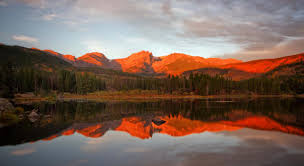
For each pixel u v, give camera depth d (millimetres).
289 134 19656
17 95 91375
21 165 11258
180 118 31922
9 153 13602
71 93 126125
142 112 41000
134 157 12656
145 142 16766
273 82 137375
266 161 11750
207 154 13227
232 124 25969
